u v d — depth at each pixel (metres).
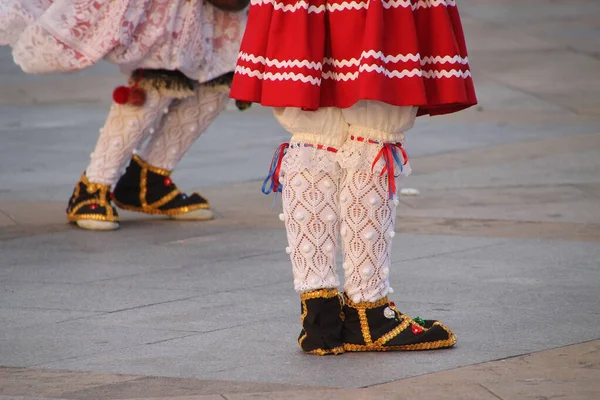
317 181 6.62
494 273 8.93
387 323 6.89
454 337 6.98
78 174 13.33
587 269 9.04
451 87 6.40
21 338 7.32
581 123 16.92
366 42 6.17
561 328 7.37
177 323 7.65
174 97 10.55
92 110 18.16
